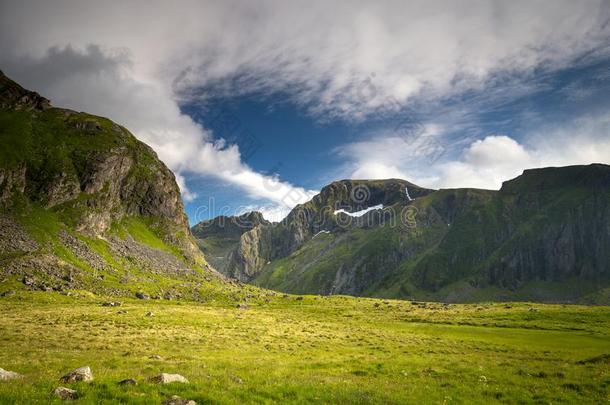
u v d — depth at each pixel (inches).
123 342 2041.1
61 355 1581.0
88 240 7381.9
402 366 1620.3
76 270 5812.0
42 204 7411.4
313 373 1392.7
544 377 1439.5
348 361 1759.4
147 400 752.3
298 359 1811.0
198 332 2578.7
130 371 1187.3
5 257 5447.8
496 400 1107.9
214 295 6884.8
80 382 847.7
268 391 946.7
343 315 5477.4
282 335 2743.6
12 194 7116.1
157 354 1754.4
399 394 1076.5
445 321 4751.5
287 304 7007.9
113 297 5201.8
